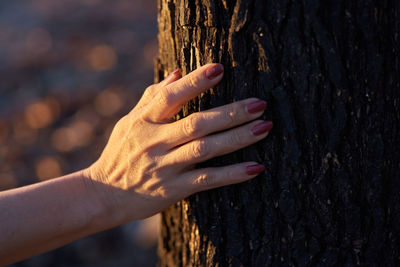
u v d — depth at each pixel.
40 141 2.14
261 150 0.76
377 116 0.75
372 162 0.76
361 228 0.78
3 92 2.54
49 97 2.40
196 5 0.75
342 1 0.72
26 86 2.57
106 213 0.79
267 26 0.73
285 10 0.72
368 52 0.74
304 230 0.78
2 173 1.95
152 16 3.28
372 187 0.77
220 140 0.74
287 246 0.78
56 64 2.74
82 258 1.50
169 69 0.82
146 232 1.57
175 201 0.78
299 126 0.75
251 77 0.75
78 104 2.34
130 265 1.49
